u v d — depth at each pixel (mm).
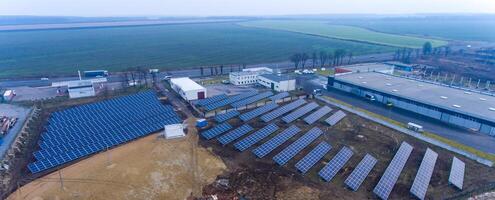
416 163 61500
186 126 77625
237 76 124000
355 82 110812
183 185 52562
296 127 76375
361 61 185000
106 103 90312
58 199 47906
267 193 51188
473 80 135375
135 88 115188
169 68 160500
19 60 182000
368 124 81750
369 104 99438
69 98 101938
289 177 55688
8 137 70438
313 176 56219
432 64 172500
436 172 58219
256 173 56688
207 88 118625
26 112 87625
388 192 50906
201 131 74750
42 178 53875
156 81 127938
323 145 66312
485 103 86125
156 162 59125
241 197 50094
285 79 118188
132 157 60812
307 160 59969
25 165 58719
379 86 104938
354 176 54688
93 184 51562
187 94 100062
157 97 100062
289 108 90688
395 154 63594
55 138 69188
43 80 130750
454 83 128750
